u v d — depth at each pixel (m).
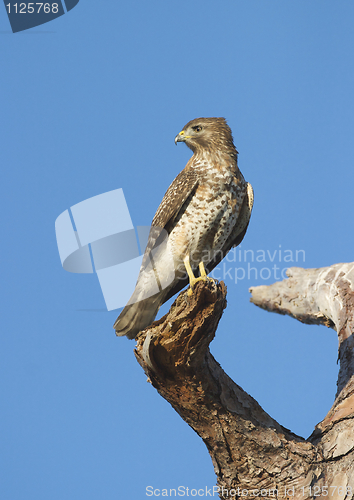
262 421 8.94
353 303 12.20
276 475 8.87
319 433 9.77
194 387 8.45
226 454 8.98
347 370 10.81
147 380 9.11
